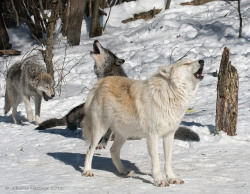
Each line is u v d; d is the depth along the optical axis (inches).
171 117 556.4
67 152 784.3
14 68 1146.0
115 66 946.1
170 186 550.0
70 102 1295.5
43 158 729.6
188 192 518.0
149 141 570.6
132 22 2256.4
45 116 1182.9
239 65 1438.2
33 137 934.4
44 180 578.6
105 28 2222.0
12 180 577.0
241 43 1638.8
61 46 1980.8
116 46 1909.4
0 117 1214.9
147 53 1702.8
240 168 643.5
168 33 1909.4
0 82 1534.2
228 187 542.9
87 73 1612.9
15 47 2138.3
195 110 1100.5
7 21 2332.7
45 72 1127.6
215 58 1525.6
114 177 610.2
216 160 696.4
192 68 539.2
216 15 2050.9
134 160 715.4
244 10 2042.3
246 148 773.3
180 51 1662.2
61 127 1046.4
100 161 722.8
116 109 599.8
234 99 835.4
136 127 590.9
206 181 574.9
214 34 1788.9
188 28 1910.7
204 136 842.2
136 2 2337.6
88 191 525.0
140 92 580.4
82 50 1902.1
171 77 546.6
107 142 842.2
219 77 839.7
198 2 2273.6
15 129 1030.4
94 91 647.8
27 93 1099.9
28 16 2204.7
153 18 2204.7
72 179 587.2
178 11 2196.1
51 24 1318.9
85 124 654.5
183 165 667.4
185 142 817.5
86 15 2522.1
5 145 868.0
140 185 555.8
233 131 844.0
